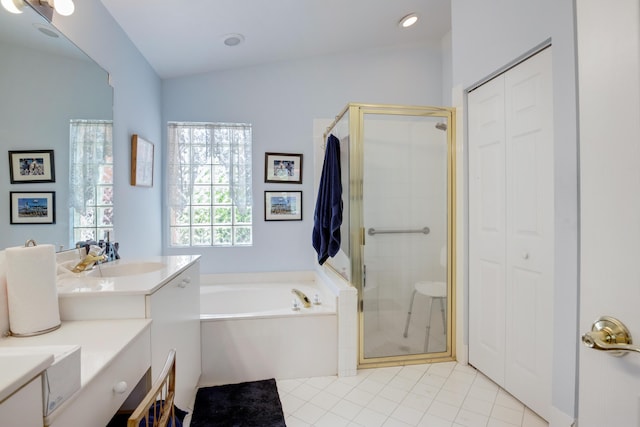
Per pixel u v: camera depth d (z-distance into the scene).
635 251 0.55
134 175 2.26
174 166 2.96
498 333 1.92
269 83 3.07
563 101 1.41
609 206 0.59
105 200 1.88
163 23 2.16
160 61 2.63
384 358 2.25
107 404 0.90
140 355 1.11
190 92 2.96
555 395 1.49
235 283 3.01
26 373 0.61
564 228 1.42
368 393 1.89
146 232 2.55
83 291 1.18
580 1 0.65
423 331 2.34
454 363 2.24
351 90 3.18
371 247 2.28
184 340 1.62
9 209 1.18
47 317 1.08
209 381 1.99
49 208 1.38
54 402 0.68
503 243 1.86
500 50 1.80
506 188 1.83
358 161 2.23
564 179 1.42
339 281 2.36
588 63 0.63
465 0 2.11
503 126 1.84
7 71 1.17
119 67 2.08
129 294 1.19
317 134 3.05
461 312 2.22
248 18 2.29
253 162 3.05
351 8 2.41
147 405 0.73
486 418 1.65
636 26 0.55
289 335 2.07
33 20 1.30
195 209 3.01
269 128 3.07
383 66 3.22
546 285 1.58
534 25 1.57
